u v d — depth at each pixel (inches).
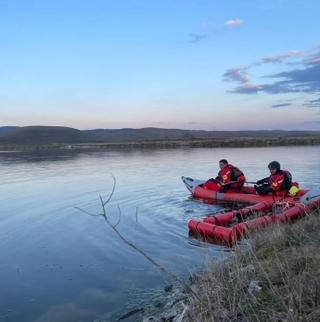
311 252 229.0
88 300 279.1
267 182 609.0
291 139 2432.3
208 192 652.7
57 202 656.4
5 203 656.4
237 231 385.7
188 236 430.0
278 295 187.5
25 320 256.8
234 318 184.7
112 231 464.1
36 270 345.1
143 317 245.1
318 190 552.7
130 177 945.5
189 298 217.5
